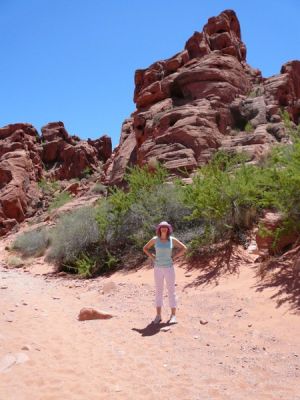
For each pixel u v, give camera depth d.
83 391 4.11
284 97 22.61
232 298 7.05
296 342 5.20
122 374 4.60
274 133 18.59
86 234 12.73
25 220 32.22
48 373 4.50
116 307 7.77
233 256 9.08
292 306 6.15
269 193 8.34
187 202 10.29
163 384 4.32
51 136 44.19
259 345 5.29
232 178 10.27
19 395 3.94
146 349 5.45
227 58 23.00
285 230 7.99
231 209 9.98
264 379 4.39
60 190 36.94
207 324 6.23
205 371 4.68
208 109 19.42
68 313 7.46
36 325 6.39
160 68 26.53
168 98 22.97
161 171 13.94
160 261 6.65
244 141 17.72
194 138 17.84
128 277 10.13
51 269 13.63
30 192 35.47
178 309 7.08
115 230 12.17
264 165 12.50
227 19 27.23
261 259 8.38
